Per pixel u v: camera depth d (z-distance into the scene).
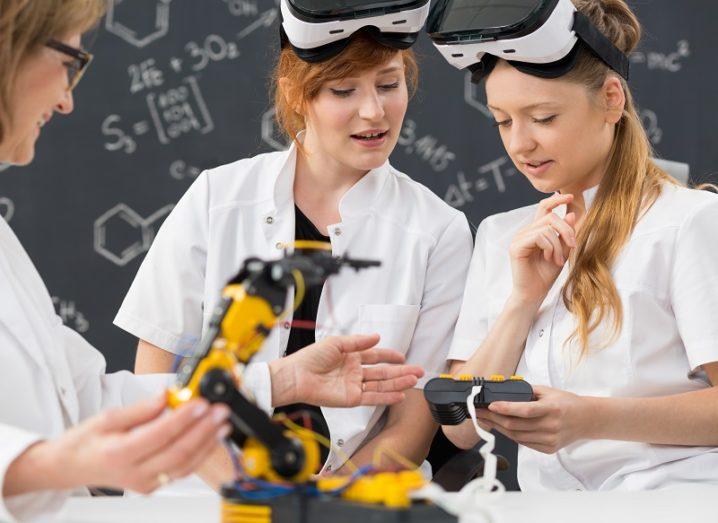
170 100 2.82
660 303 1.53
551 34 1.48
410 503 0.81
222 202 1.78
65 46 1.07
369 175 1.79
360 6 1.54
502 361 1.60
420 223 1.78
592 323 1.55
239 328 0.83
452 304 1.77
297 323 1.35
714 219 1.51
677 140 2.91
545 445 1.36
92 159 2.80
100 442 0.79
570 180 1.58
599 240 1.57
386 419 1.75
